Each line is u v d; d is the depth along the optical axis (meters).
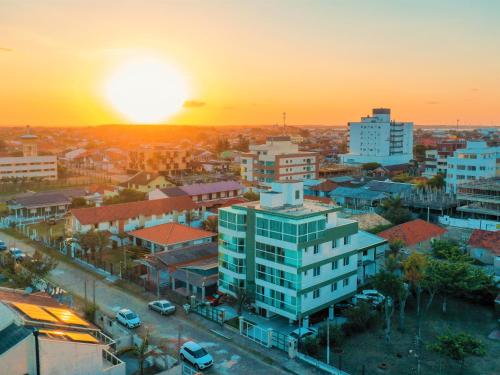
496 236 73.88
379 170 192.25
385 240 69.62
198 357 44.09
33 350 33.53
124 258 75.31
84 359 35.78
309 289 51.19
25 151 177.12
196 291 62.56
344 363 44.84
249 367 44.16
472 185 112.25
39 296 46.16
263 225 52.84
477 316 55.16
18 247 86.25
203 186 121.62
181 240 76.12
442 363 44.91
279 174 151.50
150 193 117.12
